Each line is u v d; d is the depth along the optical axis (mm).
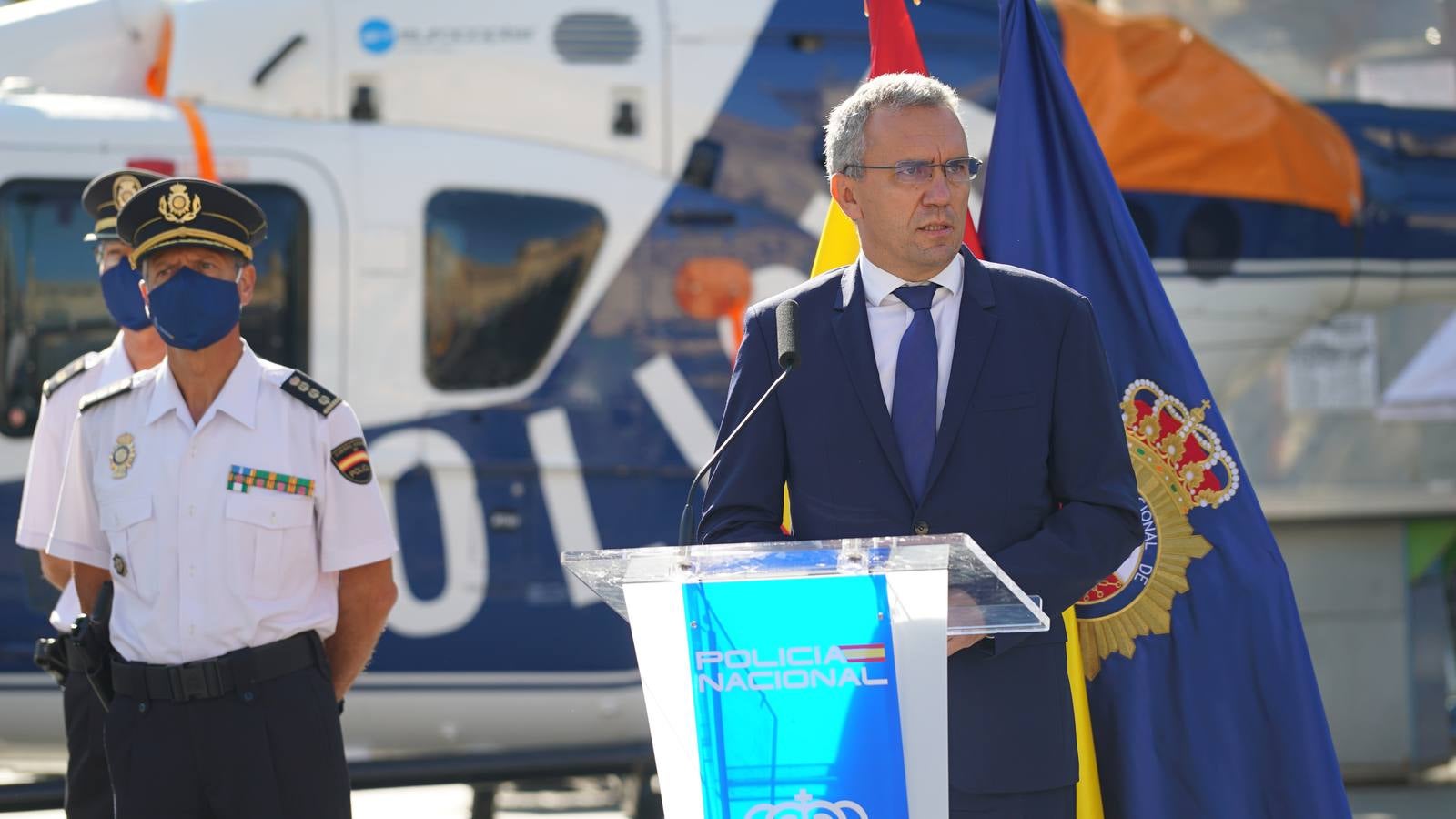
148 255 9555
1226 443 10039
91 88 17906
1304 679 9875
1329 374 23844
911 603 6848
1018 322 8539
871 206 8367
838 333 8617
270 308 17250
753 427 8648
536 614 17234
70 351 17047
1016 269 8828
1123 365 10234
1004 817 8133
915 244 8289
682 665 6926
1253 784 9914
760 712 6871
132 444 9867
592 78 17969
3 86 17688
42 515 11750
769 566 6867
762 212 18078
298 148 17391
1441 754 22391
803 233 18094
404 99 17812
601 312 17688
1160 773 9992
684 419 17672
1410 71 22312
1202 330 19422
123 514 9750
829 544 6848
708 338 17844
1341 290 19844
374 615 10391
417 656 17078
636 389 17641
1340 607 22219
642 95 18062
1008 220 10406
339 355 17250
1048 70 10492
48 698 16719
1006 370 8445
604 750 17375
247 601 9625
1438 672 22453
